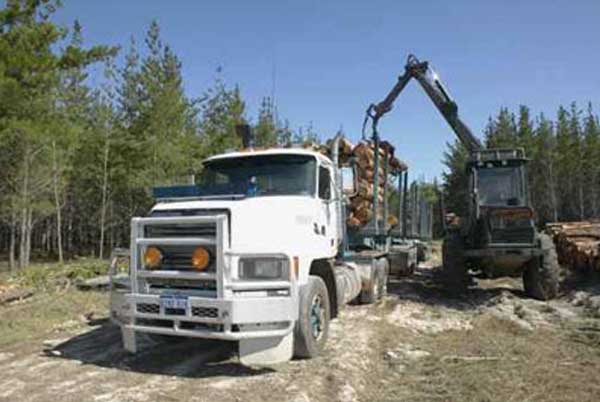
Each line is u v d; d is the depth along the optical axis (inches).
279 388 244.5
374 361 299.1
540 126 2172.7
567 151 2110.0
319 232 320.2
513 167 533.3
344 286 368.8
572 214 2185.0
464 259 533.6
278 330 260.1
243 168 331.6
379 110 585.3
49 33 612.7
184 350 315.0
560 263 692.7
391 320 412.5
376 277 499.5
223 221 257.6
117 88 1008.2
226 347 318.3
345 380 256.7
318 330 295.3
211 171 337.1
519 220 497.4
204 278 258.8
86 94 1039.0
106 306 456.8
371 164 522.0
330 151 396.2
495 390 249.1
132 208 1128.8
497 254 499.5
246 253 259.4
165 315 261.9
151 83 983.0
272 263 262.5
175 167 963.3
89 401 229.9
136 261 272.5
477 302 506.9
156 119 978.7
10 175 976.3
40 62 601.0
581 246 623.8
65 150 999.6
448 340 350.3
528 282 520.1
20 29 596.7
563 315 430.0
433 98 622.5
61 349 320.5
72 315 419.8
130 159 998.4
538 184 2153.1
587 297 496.4
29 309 430.3
